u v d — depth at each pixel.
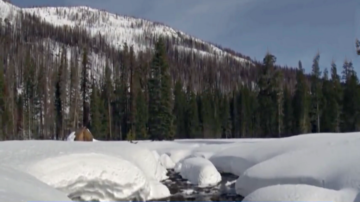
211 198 11.03
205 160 15.02
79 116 40.72
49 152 8.98
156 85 31.59
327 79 42.00
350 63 43.59
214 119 44.47
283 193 7.10
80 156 8.70
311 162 9.73
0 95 34.94
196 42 177.00
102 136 37.12
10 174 5.65
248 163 14.23
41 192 4.96
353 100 39.09
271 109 40.78
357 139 10.68
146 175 10.59
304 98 40.81
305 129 40.00
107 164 8.86
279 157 11.08
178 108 43.28
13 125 37.22
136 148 11.62
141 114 35.31
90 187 8.52
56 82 42.12
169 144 22.38
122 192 9.05
